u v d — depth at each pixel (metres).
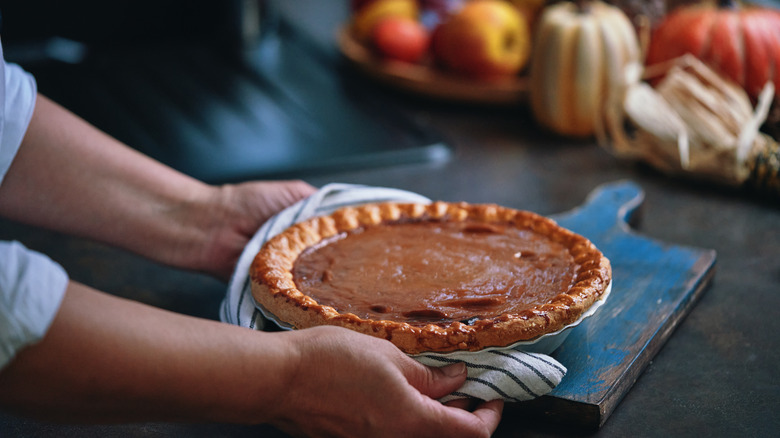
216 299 1.37
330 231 1.35
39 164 1.32
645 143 1.62
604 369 1.25
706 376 1.27
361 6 1.95
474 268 1.29
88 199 1.34
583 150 1.70
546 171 1.64
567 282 1.26
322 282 1.27
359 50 1.89
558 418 1.22
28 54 1.92
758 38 1.64
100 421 0.99
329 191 1.39
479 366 1.18
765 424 1.21
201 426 1.22
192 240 1.38
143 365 0.94
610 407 1.22
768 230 1.50
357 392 1.07
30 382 0.90
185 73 1.89
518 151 1.69
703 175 1.59
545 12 1.74
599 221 1.47
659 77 1.69
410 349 1.17
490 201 1.56
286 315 1.23
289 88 1.84
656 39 1.70
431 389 1.15
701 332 1.33
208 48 1.99
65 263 1.42
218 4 2.03
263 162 1.61
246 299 1.28
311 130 1.71
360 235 1.35
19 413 0.95
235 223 1.39
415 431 1.10
